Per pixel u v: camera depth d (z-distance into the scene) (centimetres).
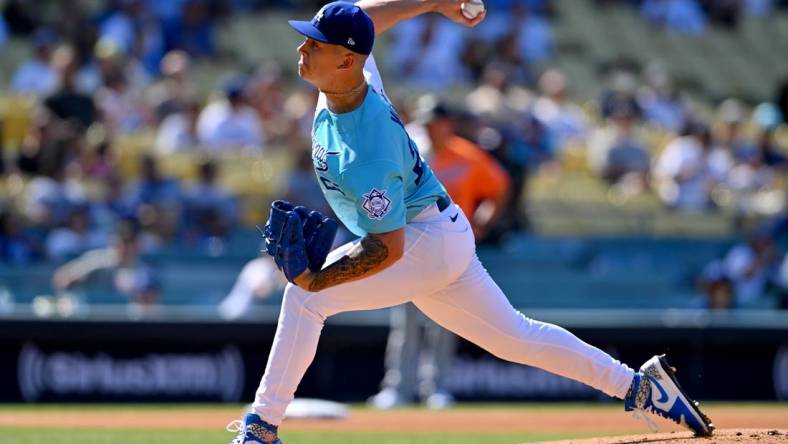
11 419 2953
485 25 6372
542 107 5525
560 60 6675
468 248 1623
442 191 1617
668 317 4162
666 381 1745
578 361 1709
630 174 5250
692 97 6894
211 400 3628
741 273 4712
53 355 3531
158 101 5228
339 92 1509
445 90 5928
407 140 1560
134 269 4150
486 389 3734
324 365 3741
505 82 5262
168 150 4903
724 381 3912
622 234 5034
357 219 1580
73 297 4084
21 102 5009
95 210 4478
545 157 5253
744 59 7244
